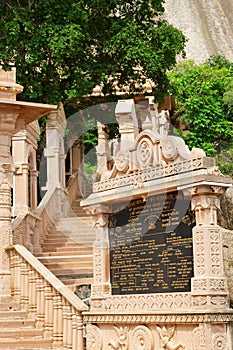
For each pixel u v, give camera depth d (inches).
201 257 459.2
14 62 916.6
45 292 580.7
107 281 540.4
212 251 458.9
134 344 498.3
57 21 928.9
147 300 494.3
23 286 618.2
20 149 854.5
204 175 457.4
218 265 460.1
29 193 886.4
